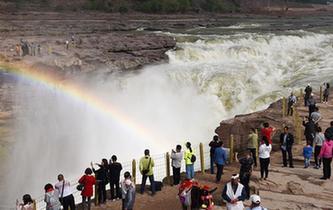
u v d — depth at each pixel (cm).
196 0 12562
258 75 4581
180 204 1766
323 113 2903
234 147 2466
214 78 4434
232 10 13050
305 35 6838
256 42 6022
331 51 5734
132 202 1648
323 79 4312
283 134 2030
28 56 4594
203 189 1523
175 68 4875
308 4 17725
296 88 4050
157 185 1908
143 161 1853
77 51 4897
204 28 8300
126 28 7506
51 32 6250
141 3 11438
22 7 9369
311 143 2125
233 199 1323
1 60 4353
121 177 2681
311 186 1816
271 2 16300
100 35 6181
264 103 3909
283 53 5634
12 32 6022
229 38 6156
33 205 1616
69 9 10156
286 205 1648
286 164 2050
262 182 1858
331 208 1620
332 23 10150
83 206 1747
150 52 5328
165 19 9912
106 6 10819
